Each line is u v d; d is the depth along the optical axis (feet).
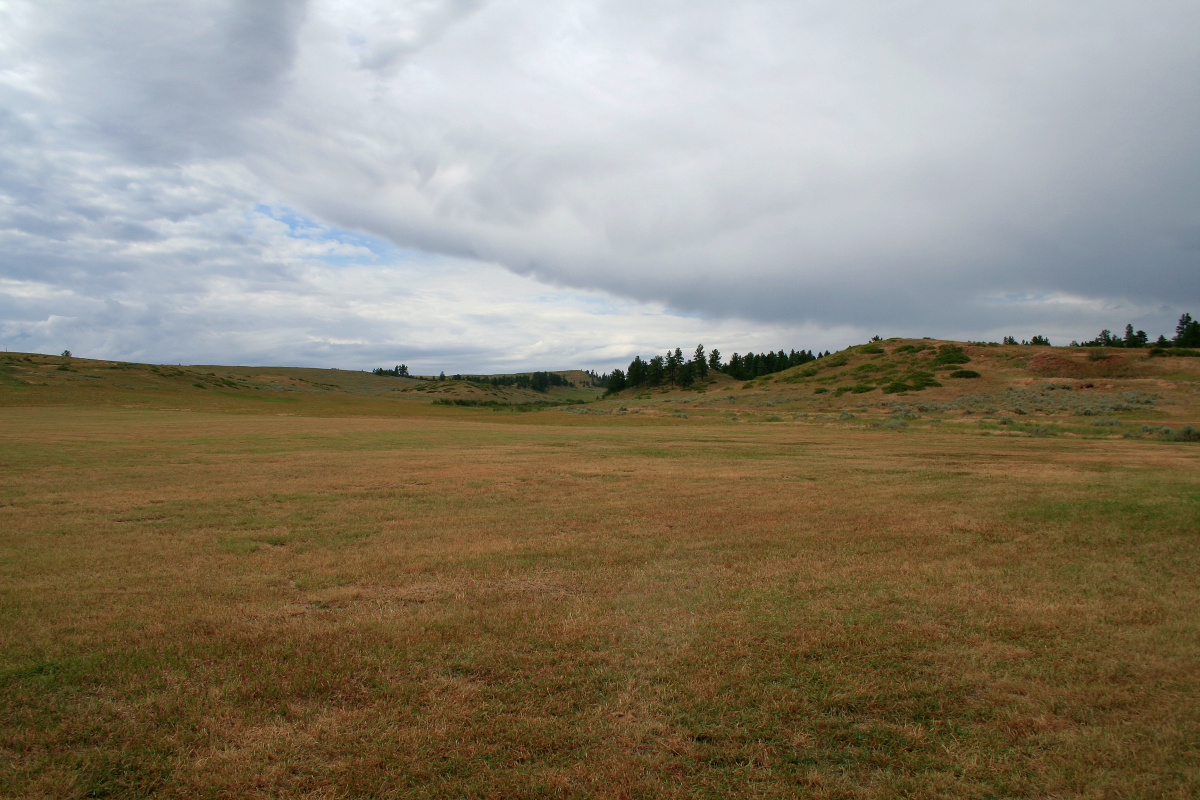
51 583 21.94
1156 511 33.81
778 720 13.14
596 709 13.53
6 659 15.69
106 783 11.18
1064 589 21.20
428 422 148.66
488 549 26.91
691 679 14.78
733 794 10.92
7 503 37.81
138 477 49.16
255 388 402.52
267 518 33.71
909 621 18.29
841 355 316.81
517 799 10.81
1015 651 16.22
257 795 10.91
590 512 35.53
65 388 258.98
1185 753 11.89
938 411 172.65
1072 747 12.13
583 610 19.30
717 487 45.01
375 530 30.83
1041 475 50.65
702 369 519.19
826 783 11.18
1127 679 14.78
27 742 12.26
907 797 10.83
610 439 93.35
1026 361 238.89
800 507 36.86
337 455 67.51
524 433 107.55
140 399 244.63
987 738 12.48
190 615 18.78
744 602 20.02
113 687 14.37
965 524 31.50
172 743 12.32
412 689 14.30
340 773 11.48
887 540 28.40
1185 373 199.31
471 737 12.55
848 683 14.58
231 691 14.15
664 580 22.50
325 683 14.51
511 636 17.26
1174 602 19.77
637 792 10.96
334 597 20.48
